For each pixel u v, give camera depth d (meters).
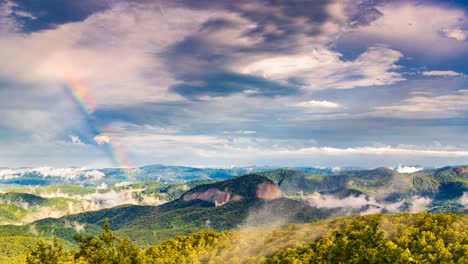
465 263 102.31
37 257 91.94
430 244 118.12
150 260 160.50
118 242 104.19
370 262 76.38
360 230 89.56
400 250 77.75
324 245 135.88
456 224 129.12
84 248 96.69
